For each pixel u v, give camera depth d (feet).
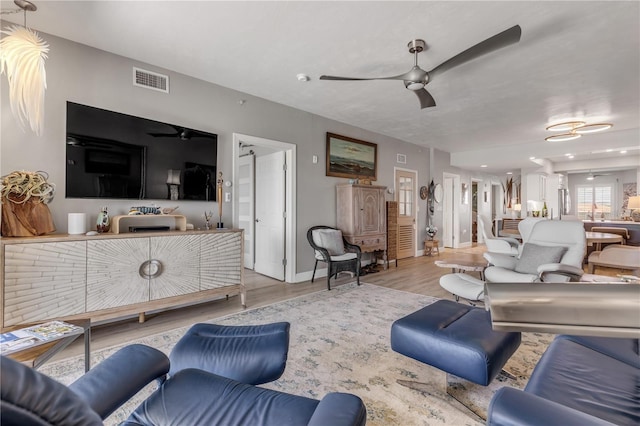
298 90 12.49
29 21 7.98
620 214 32.99
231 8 7.44
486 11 7.48
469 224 29.07
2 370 1.49
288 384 6.25
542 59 9.86
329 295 12.53
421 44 8.88
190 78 11.22
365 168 18.34
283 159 14.99
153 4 7.29
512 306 1.11
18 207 7.61
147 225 10.23
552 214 28.25
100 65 9.38
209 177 11.54
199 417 3.34
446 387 6.16
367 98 13.35
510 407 2.51
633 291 1.02
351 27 8.18
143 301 8.80
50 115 8.60
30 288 7.11
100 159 9.18
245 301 11.05
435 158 24.43
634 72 10.76
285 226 14.99
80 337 8.37
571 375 4.14
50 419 1.60
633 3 7.14
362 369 6.85
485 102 13.74
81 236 7.84
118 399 3.22
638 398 3.67
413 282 14.80
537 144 21.75
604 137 19.10
